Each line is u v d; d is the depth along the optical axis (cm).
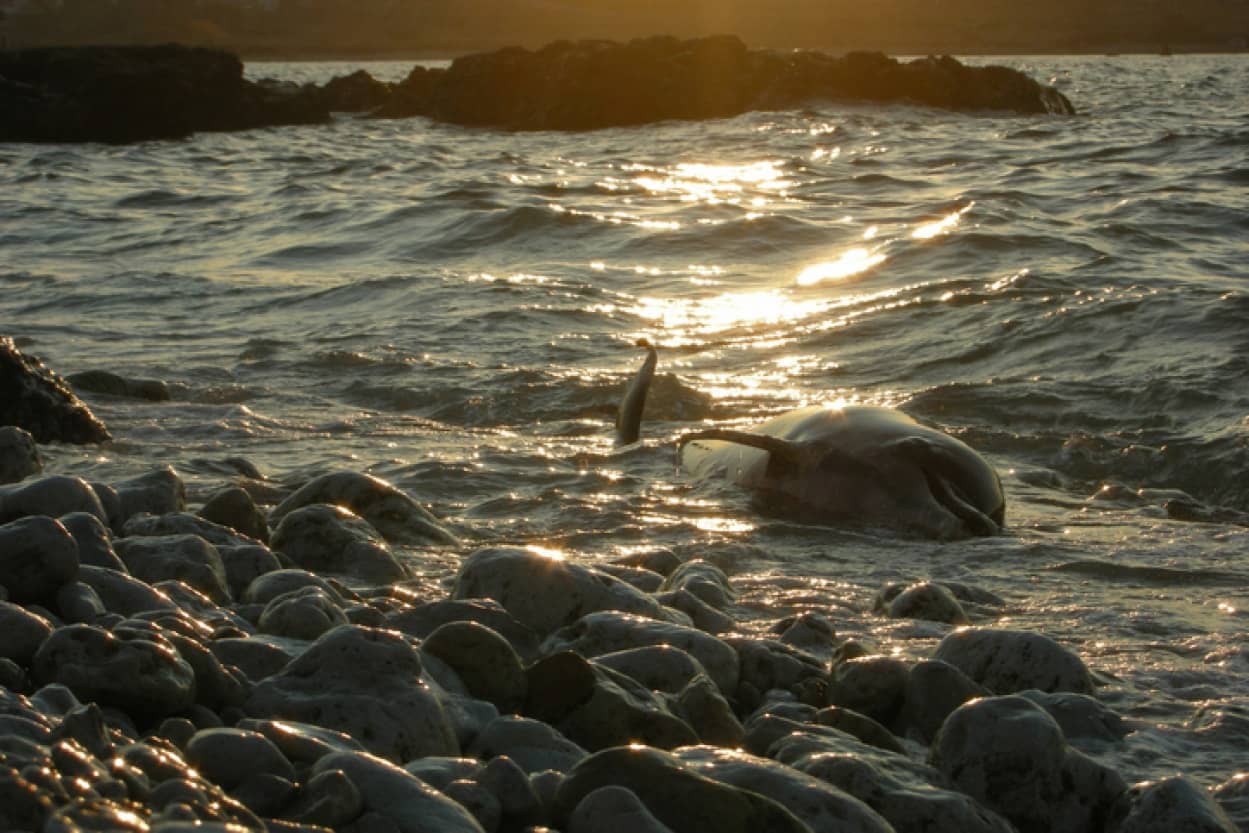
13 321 1842
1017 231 2178
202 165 4103
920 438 1038
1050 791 512
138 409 1335
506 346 1625
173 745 429
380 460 1159
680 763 451
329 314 1855
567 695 549
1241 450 1172
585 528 972
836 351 1577
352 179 3388
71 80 5606
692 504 1038
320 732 472
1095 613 793
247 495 868
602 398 1368
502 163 3806
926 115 5244
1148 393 1330
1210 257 2027
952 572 888
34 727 418
